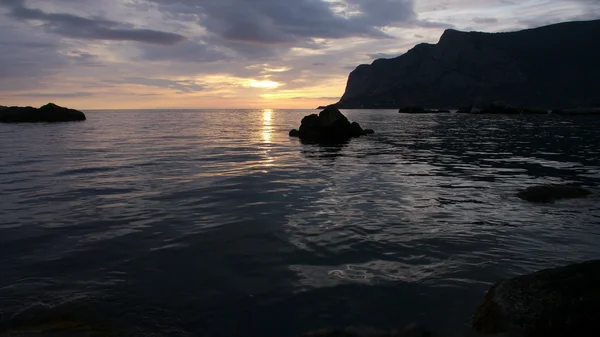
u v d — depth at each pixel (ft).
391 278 12.73
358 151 51.26
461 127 104.88
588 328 8.96
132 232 17.39
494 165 38.01
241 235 16.97
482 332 9.64
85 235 17.01
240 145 58.70
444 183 28.89
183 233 17.26
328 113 73.00
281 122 146.61
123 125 115.65
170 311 10.85
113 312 10.80
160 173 32.86
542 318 9.38
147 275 13.07
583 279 9.97
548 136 72.79
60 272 13.33
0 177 30.60
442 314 10.56
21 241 16.26
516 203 22.68
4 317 10.53
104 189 26.35
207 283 12.48
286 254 14.83
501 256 14.56
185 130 95.71
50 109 134.10
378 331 9.78
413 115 217.15
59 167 35.78
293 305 11.09
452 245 15.72
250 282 12.50
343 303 11.16
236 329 9.98
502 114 207.51
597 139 65.62
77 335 9.71
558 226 18.22
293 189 26.66
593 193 24.31
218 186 27.58
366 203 22.74
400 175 32.42
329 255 14.71
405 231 17.52
